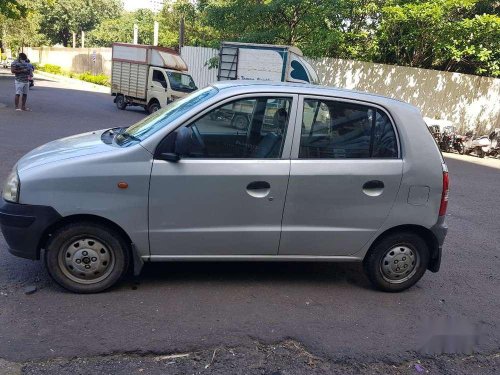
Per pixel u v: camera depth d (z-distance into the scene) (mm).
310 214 4184
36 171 3873
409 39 17766
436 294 4645
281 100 4152
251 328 3742
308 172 4113
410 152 4285
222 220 4082
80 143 4363
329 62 19312
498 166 13742
